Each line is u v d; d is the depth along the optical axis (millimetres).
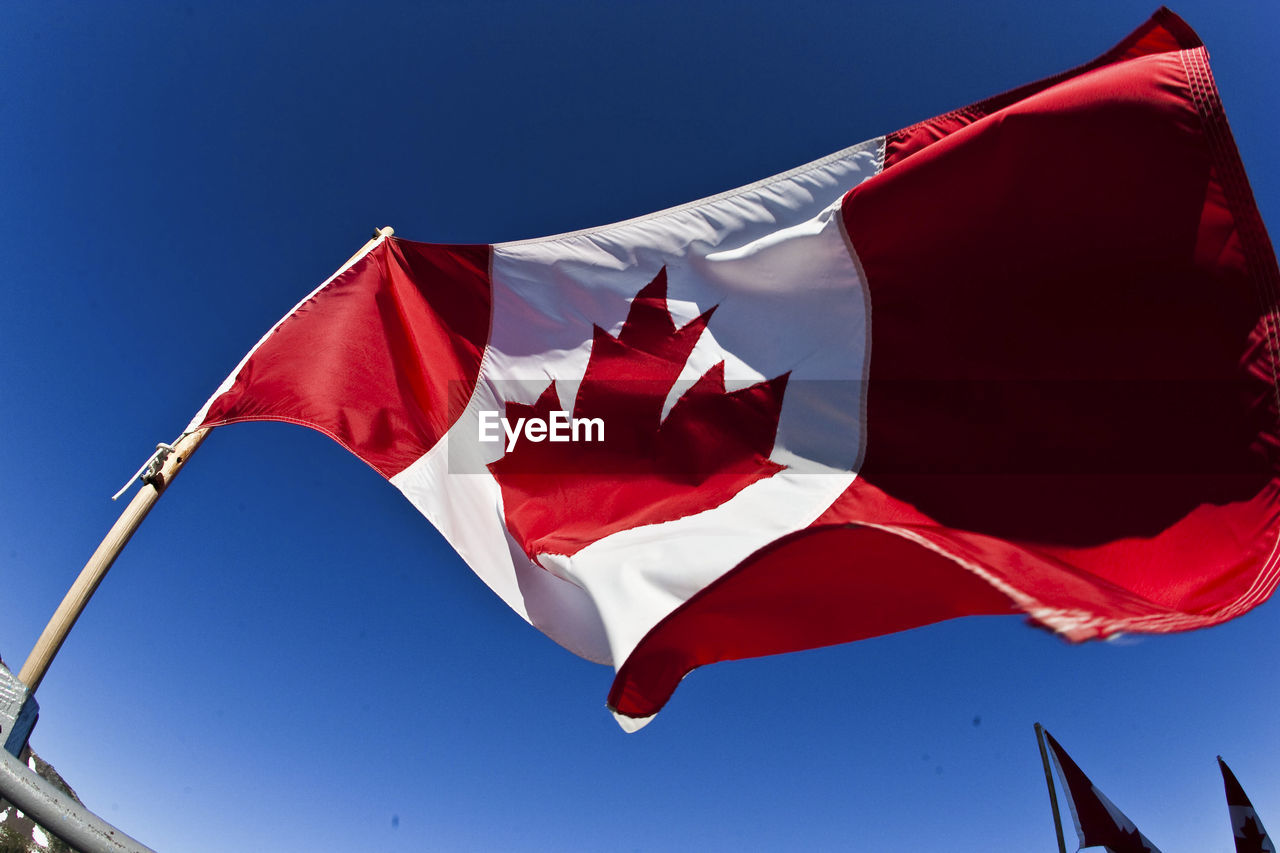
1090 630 2994
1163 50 4426
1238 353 4273
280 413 5266
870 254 5398
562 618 5293
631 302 5922
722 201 5848
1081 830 11688
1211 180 4359
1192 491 4238
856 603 4309
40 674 3828
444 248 6062
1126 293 4598
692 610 4438
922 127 5371
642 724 4141
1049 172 4699
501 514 5605
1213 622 2855
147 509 4426
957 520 4699
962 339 5066
